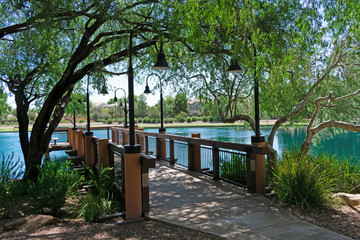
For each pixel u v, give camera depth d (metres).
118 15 5.18
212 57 6.67
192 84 7.73
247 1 3.90
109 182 5.52
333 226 3.39
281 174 4.64
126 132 10.52
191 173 6.82
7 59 6.21
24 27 5.51
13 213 4.51
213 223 3.58
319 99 6.73
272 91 6.10
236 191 5.14
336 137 20.83
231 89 7.34
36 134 6.35
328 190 4.41
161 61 4.62
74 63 6.03
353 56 6.16
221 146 5.78
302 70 6.25
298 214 3.88
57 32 5.79
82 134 9.73
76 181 5.73
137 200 4.07
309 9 4.20
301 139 19.72
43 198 4.42
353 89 7.22
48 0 4.80
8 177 5.12
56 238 3.19
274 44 4.17
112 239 3.14
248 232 3.25
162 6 5.46
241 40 4.60
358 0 4.01
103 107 68.56
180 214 4.00
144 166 4.08
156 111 50.12
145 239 3.14
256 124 5.03
